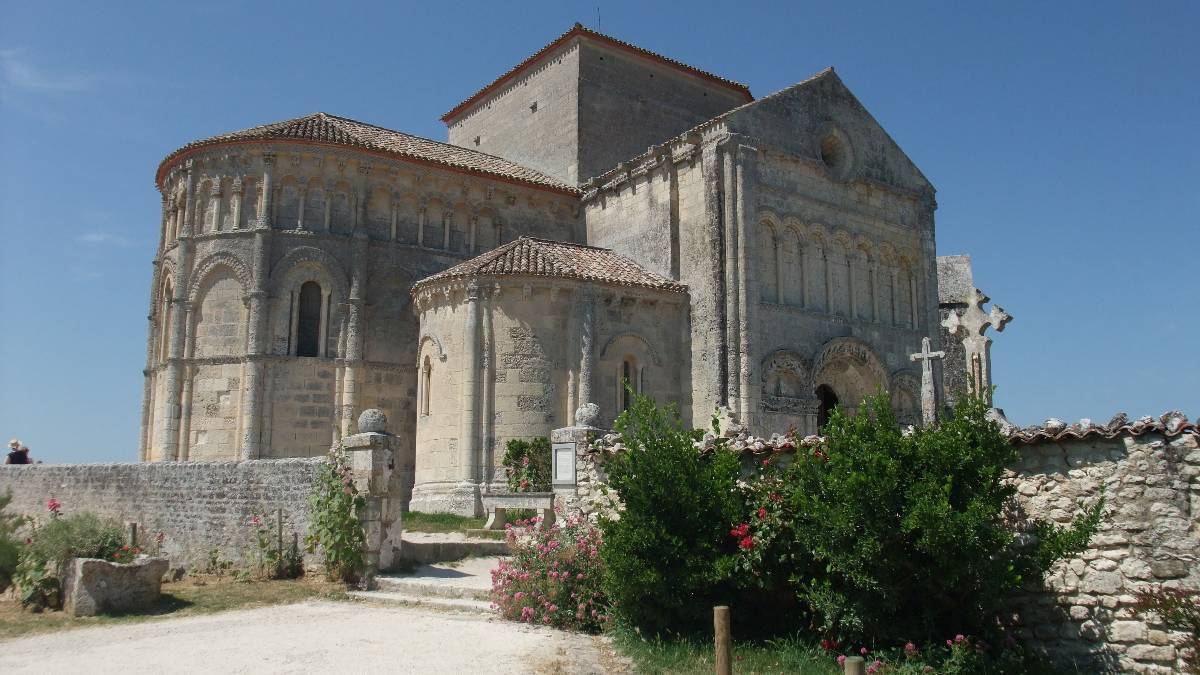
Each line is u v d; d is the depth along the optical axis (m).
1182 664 12.29
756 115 33.81
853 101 37.91
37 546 19.64
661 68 46.19
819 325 34.62
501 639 15.14
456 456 31.02
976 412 13.66
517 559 17.94
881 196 38.19
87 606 18.14
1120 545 13.06
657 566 14.84
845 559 13.58
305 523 21.98
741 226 32.03
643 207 36.81
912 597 13.78
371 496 20.75
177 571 22.78
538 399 30.86
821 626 14.31
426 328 33.16
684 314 34.00
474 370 30.95
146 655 14.39
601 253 36.28
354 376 34.62
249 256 34.28
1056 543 12.75
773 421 31.78
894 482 13.19
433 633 15.62
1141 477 13.01
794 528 14.40
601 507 17.59
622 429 15.91
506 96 47.97
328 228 35.41
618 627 15.52
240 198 34.88
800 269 34.62
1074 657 13.25
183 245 35.09
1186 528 12.55
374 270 36.00
